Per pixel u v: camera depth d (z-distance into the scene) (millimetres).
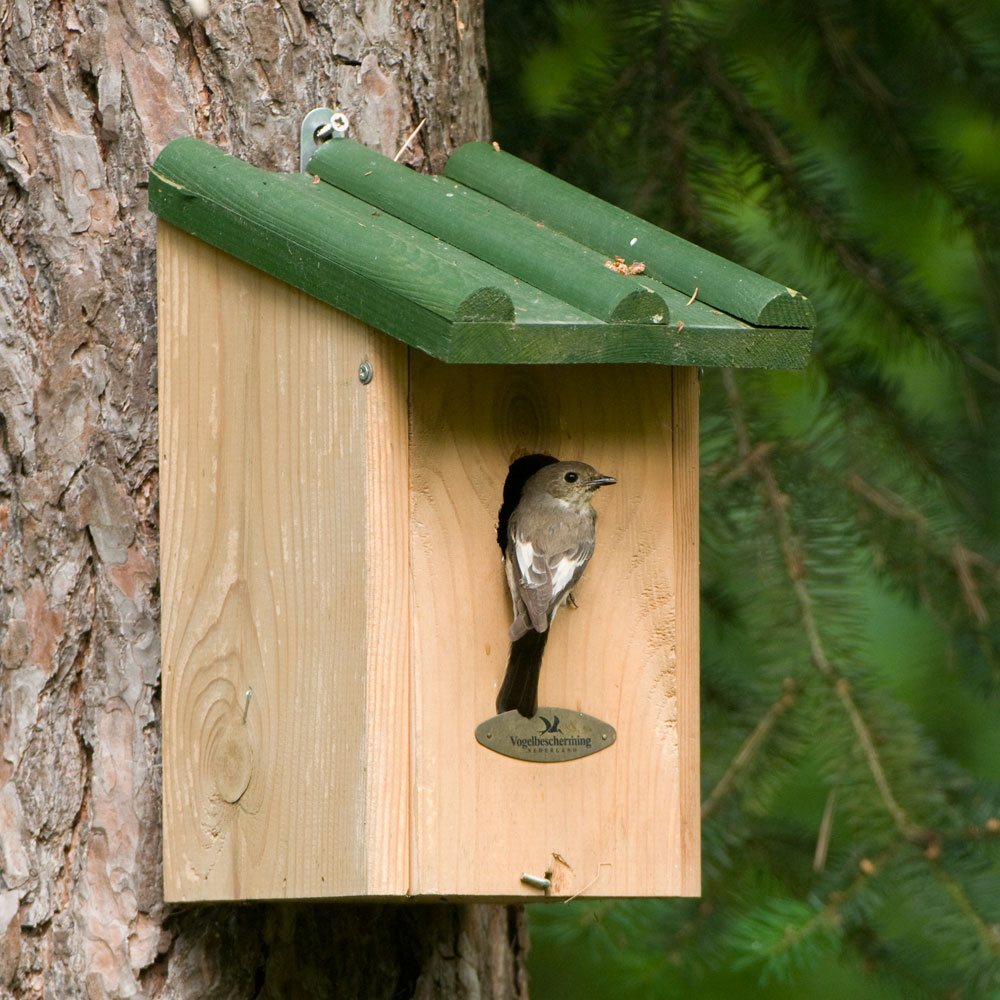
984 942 9156
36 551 7738
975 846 9312
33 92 7859
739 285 7242
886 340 9961
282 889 7086
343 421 6961
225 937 7785
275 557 7172
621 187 9758
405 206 7758
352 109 8422
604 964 10445
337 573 6980
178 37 8031
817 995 10992
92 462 7754
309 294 6996
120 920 7617
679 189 9742
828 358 9930
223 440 7336
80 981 7586
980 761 10906
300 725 7070
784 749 9430
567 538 7109
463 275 6570
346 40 8398
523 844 7117
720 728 9508
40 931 7621
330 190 7980
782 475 9750
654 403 7480
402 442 6922
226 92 8094
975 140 11148
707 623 9883
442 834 6973
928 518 9758
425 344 6488
